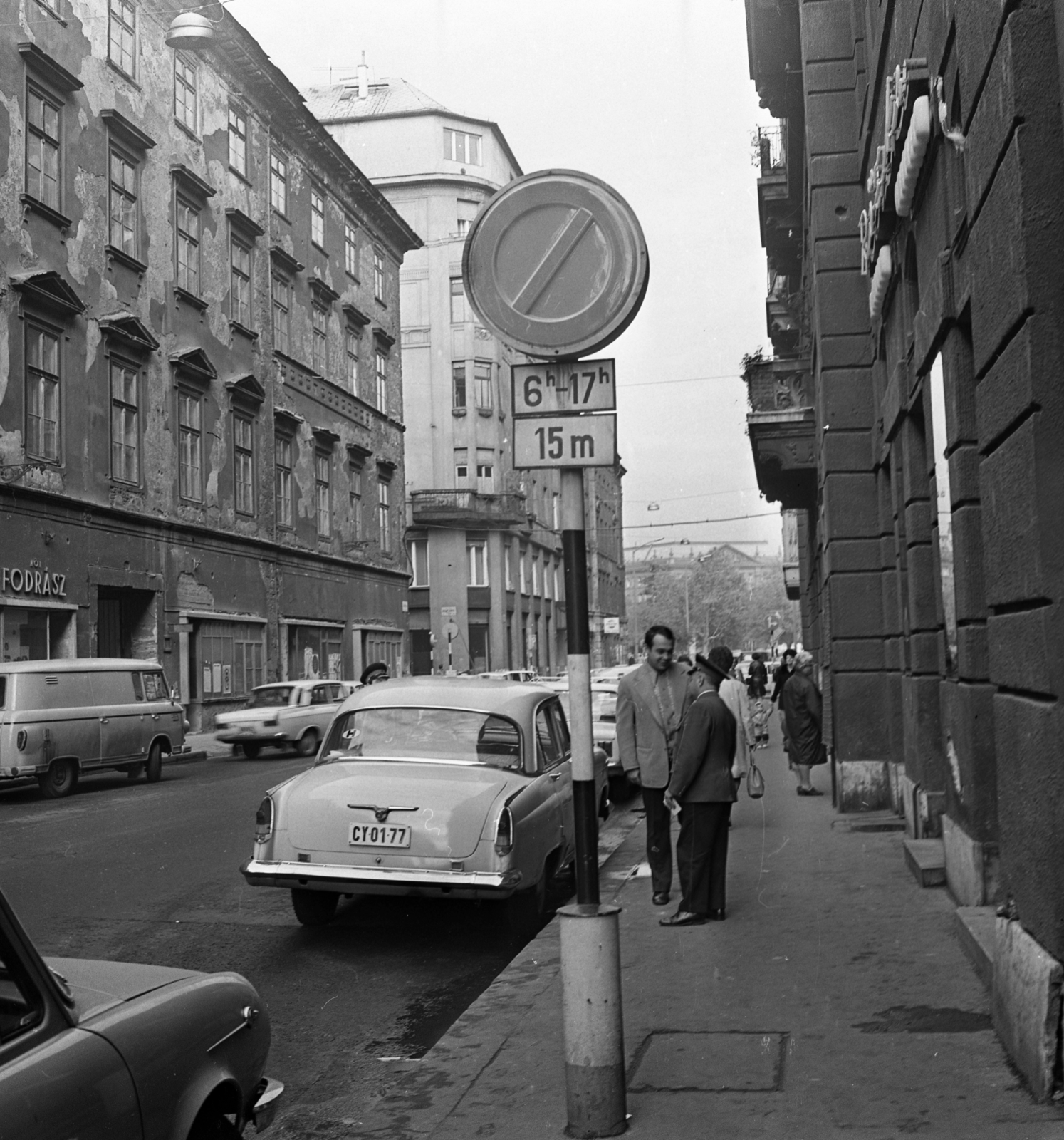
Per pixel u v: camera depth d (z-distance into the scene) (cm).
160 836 1362
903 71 800
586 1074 446
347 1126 499
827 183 1398
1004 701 517
